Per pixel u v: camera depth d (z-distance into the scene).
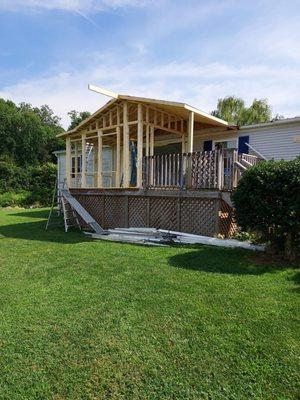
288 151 10.12
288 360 2.58
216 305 3.65
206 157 7.85
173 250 6.60
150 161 9.27
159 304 3.71
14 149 43.06
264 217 5.50
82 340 2.94
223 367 2.51
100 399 2.19
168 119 10.77
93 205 11.26
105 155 15.56
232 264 5.35
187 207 8.34
